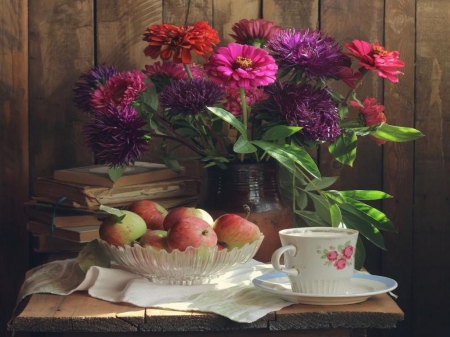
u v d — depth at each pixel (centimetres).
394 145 169
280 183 148
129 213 119
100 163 168
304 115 127
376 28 167
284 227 135
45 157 167
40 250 146
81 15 166
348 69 135
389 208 169
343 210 144
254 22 139
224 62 124
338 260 107
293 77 139
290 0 167
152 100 136
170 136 137
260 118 134
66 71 167
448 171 169
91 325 102
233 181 133
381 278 116
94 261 122
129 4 166
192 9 167
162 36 132
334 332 108
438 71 168
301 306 106
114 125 129
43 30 166
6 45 165
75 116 167
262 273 125
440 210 170
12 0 165
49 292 114
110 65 167
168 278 116
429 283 171
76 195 140
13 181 167
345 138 139
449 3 167
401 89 168
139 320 102
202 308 104
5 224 167
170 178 150
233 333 108
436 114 168
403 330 171
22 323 102
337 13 167
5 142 166
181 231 112
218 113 124
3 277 168
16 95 166
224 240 118
